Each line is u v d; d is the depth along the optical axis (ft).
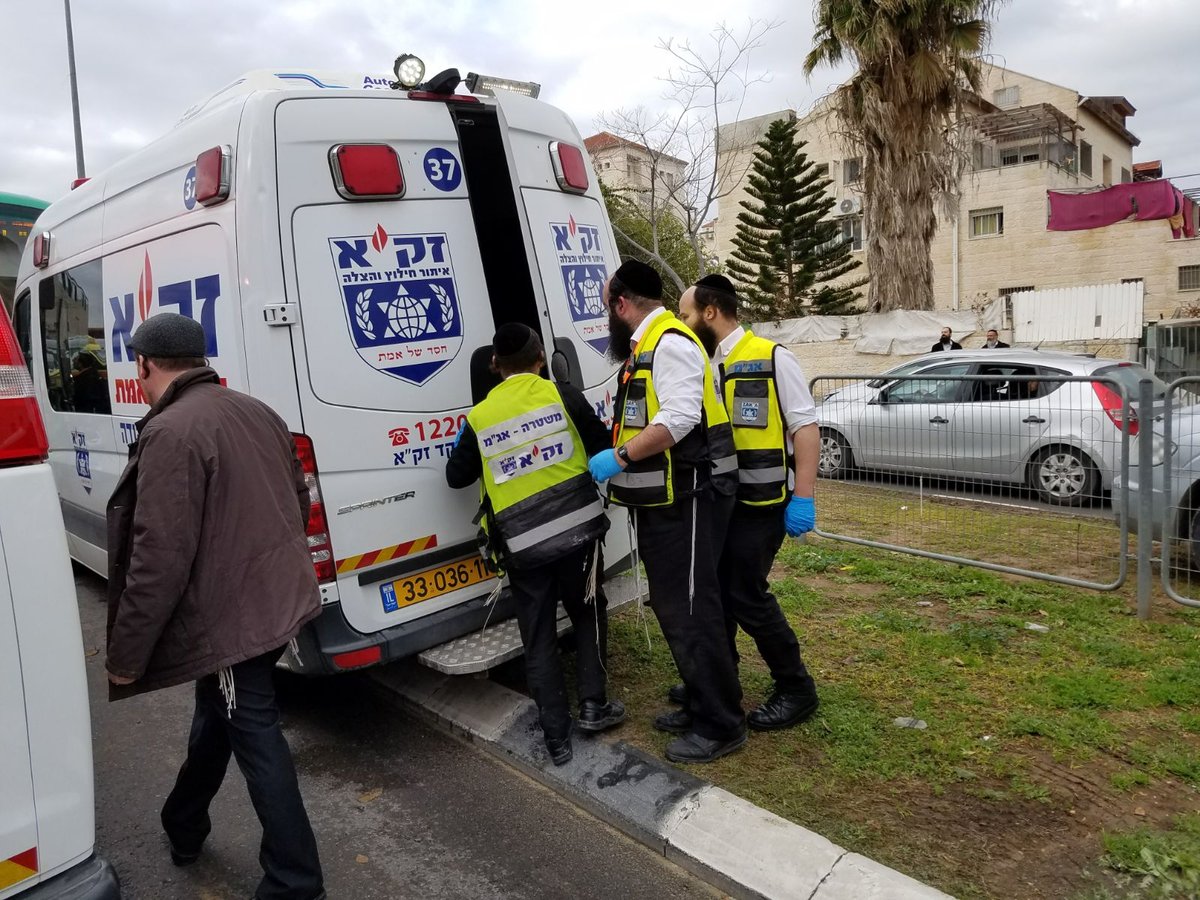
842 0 48.11
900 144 49.90
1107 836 9.04
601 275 14.03
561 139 13.48
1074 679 12.75
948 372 27.48
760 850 9.12
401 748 12.37
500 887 9.18
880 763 10.70
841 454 22.25
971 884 8.51
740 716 11.09
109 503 7.95
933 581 17.89
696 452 10.27
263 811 8.38
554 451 10.89
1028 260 89.10
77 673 6.45
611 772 10.83
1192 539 16.31
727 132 100.12
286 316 10.31
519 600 11.11
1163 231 82.74
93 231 14.62
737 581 11.28
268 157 10.32
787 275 79.51
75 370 16.24
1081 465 17.93
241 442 8.25
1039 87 102.73
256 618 8.10
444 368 11.66
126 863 9.85
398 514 11.25
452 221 11.82
